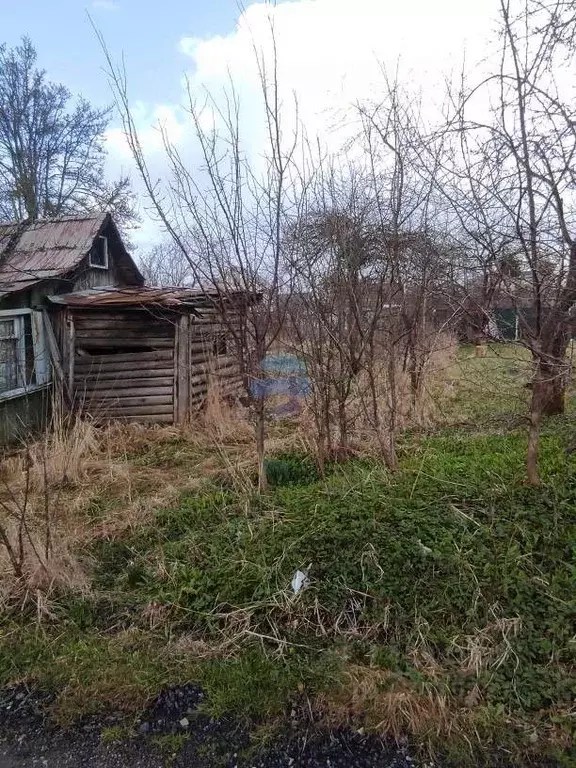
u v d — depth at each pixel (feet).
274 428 22.76
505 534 10.98
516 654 8.52
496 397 21.75
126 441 23.32
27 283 25.91
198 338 28.40
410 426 20.84
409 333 20.13
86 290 31.71
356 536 11.24
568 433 16.58
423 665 8.52
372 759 7.12
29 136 55.98
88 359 27.73
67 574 11.23
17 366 25.73
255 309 13.93
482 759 7.04
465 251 11.99
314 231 15.03
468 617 9.27
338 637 9.27
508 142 10.21
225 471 17.19
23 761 7.32
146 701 8.16
